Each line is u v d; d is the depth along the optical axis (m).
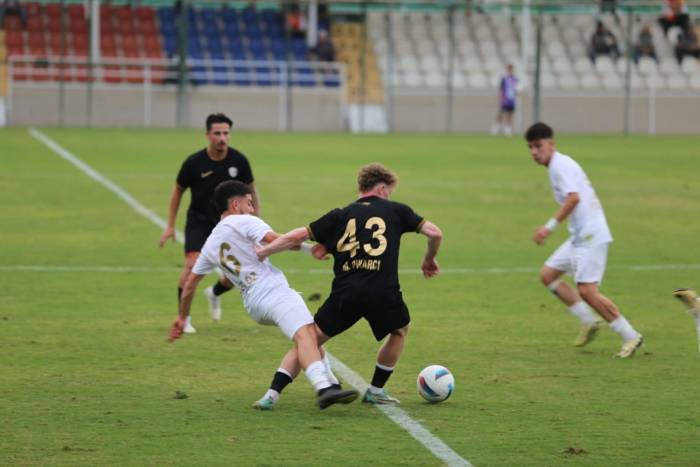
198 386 26.70
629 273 45.38
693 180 82.12
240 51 141.00
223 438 22.33
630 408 25.12
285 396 25.88
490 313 36.88
